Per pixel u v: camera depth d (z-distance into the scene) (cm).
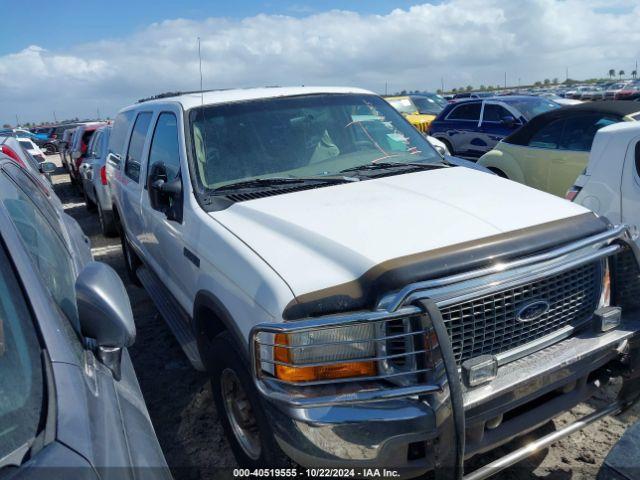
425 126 1692
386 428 218
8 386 153
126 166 544
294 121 397
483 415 232
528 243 255
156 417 378
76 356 176
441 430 220
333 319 220
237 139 375
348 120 416
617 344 275
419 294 225
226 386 294
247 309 257
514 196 312
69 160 1623
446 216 279
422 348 225
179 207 354
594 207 455
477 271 236
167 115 421
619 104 671
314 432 221
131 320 196
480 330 242
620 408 291
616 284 288
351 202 307
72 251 325
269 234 282
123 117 614
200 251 315
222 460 329
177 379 427
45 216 316
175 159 381
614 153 443
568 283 266
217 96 405
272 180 354
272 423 236
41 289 182
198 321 331
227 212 319
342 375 227
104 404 171
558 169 699
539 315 257
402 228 266
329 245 258
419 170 380
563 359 252
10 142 692
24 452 139
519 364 249
